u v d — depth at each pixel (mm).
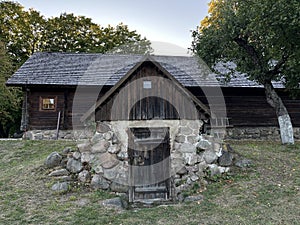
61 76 14406
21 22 26531
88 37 27734
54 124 14094
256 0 9727
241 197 6250
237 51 12172
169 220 5406
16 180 7285
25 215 5438
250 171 7660
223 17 11406
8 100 20562
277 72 11523
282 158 8797
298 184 6676
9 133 25641
